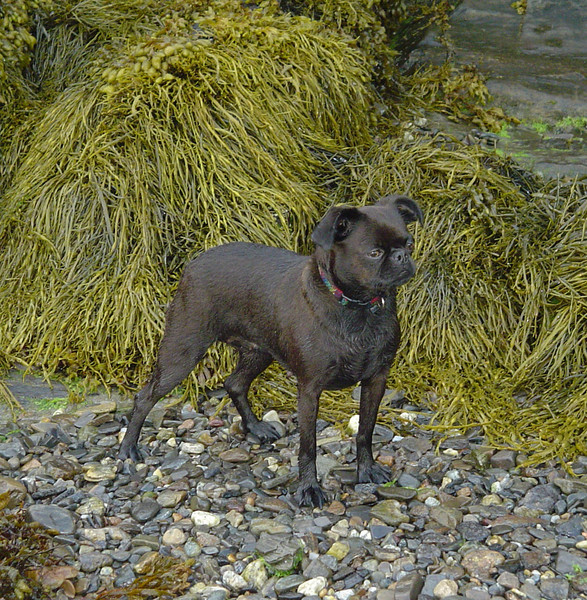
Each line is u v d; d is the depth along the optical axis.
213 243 2.01
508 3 2.52
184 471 1.73
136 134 2.09
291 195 2.07
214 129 2.10
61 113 2.19
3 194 2.18
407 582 1.50
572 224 2.05
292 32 2.25
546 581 1.51
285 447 1.81
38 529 1.56
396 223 1.58
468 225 2.07
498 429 1.84
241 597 1.51
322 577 1.52
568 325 1.94
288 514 1.64
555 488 1.69
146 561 1.54
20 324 2.01
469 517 1.63
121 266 2.02
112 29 2.34
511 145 2.29
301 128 2.17
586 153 2.25
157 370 1.77
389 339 1.67
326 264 1.63
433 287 2.02
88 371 1.96
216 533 1.60
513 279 2.02
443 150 2.17
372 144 2.25
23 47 2.31
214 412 1.90
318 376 1.66
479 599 1.49
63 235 2.07
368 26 2.36
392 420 1.87
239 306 1.72
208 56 2.17
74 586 1.51
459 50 2.48
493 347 1.97
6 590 1.46
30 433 1.83
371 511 1.64
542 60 2.44
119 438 1.83
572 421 1.82
